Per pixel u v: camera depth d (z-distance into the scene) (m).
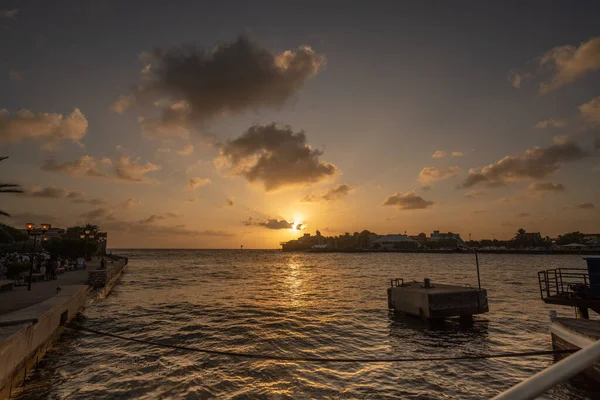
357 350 16.17
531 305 27.67
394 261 150.25
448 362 14.34
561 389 11.16
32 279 27.64
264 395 11.11
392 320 22.52
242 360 14.57
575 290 15.07
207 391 11.37
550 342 17.19
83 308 24.69
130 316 24.03
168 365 13.82
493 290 37.88
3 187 22.47
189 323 21.81
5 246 49.12
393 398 10.94
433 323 21.27
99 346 16.31
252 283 50.16
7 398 10.16
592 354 1.09
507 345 16.84
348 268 95.12
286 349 16.25
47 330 14.20
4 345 9.80
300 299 32.84
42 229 22.59
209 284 48.38
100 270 33.69
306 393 11.29
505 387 11.78
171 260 148.38
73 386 11.55
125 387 11.59
